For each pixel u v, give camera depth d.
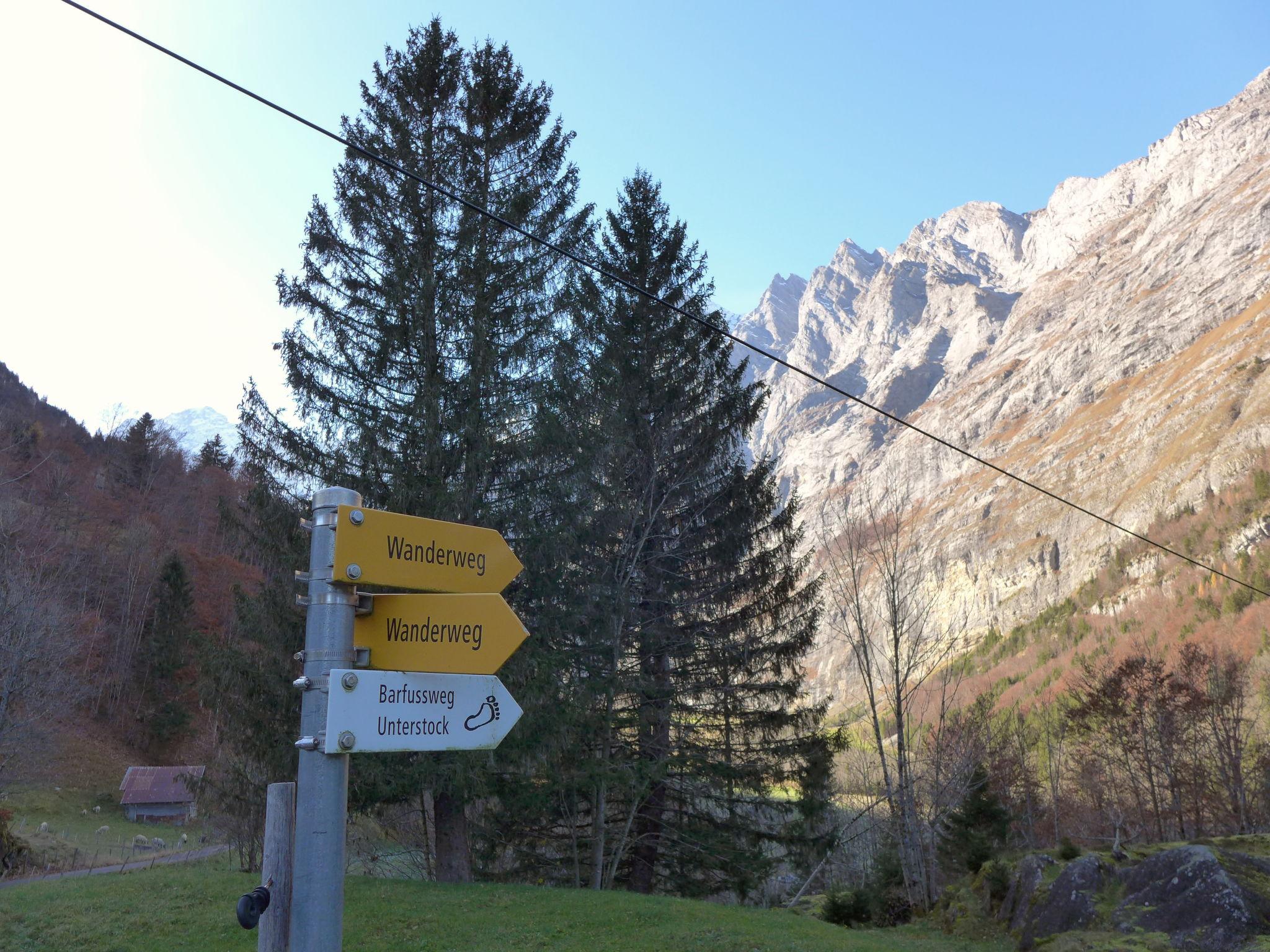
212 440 84.62
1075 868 15.30
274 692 14.78
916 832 21.22
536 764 14.90
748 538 21.42
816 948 11.65
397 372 16.34
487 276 16.67
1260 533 108.06
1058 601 141.12
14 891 14.34
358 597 2.82
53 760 44.19
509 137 18.53
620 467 20.09
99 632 53.16
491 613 2.97
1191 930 12.59
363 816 16.02
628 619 19.33
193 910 12.61
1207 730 45.06
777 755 19.88
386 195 16.83
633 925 12.08
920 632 22.48
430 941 11.12
